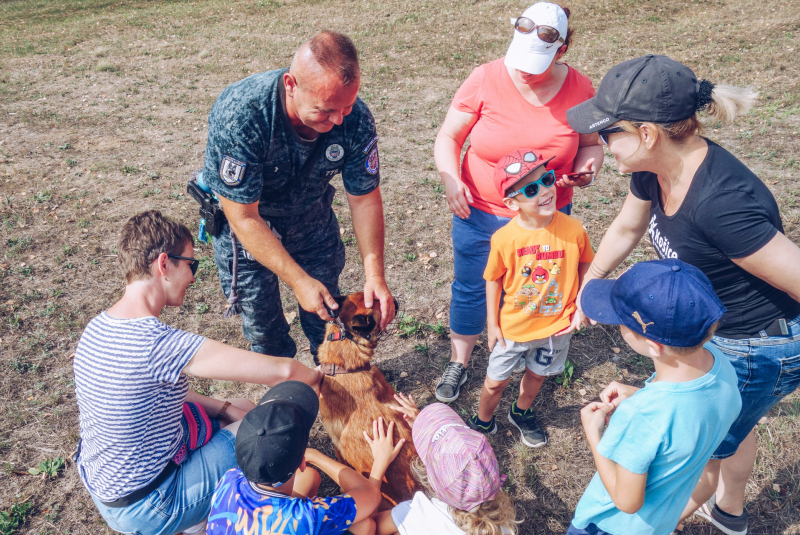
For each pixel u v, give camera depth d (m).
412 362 3.96
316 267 3.22
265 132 2.41
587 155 2.98
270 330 3.27
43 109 9.45
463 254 3.28
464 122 3.12
